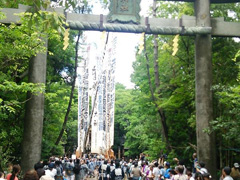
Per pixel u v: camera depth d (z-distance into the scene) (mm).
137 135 38344
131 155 44062
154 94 19672
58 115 19359
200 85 14891
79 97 43625
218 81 16922
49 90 18672
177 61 19906
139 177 15672
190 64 18953
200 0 15375
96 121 48562
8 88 11078
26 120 13523
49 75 19188
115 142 53781
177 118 20000
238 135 12281
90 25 14195
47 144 18453
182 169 9391
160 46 23062
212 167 14172
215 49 18000
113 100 44094
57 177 13992
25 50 11164
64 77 22375
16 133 15211
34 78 13562
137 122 39281
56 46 18766
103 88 49031
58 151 22859
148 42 23969
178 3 20797
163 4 20969
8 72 13188
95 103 49000
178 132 20188
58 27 6391
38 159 13375
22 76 15477
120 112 53062
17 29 11219
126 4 14758
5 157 15219
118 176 16625
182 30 14750
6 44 10977
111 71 46031
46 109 18188
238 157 17172
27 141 13359
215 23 15422
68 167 19734
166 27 14727
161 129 22672
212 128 13469
